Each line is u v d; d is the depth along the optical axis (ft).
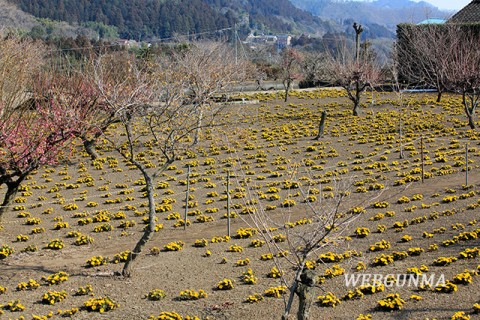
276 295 44.16
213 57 142.20
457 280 43.78
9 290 47.85
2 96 61.77
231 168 90.48
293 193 76.95
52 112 65.51
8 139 59.82
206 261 53.98
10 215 72.90
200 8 390.01
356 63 127.54
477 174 80.02
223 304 43.09
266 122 123.75
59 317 41.60
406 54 138.10
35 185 86.94
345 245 55.67
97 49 165.58
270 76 210.38
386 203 68.18
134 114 59.41
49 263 55.16
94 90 71.92
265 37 400.67
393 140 103.50
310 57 201.26
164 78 92.84
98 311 42.70
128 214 72.13
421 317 38.45
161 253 57.06
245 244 58.80
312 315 39.91
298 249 40.14
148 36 352.28
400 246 54.39
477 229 55.21
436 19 237.66
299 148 102.22
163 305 43.70
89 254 57.82
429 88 156.15
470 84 107.04
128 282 49.19
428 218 62.44
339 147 101.65
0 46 78.23
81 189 85.25
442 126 110.52
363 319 37.32
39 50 125.70
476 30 153.28
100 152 103.86
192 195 79.20
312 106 141.18
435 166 85.87
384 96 148.25
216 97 111.14
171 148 53.47
